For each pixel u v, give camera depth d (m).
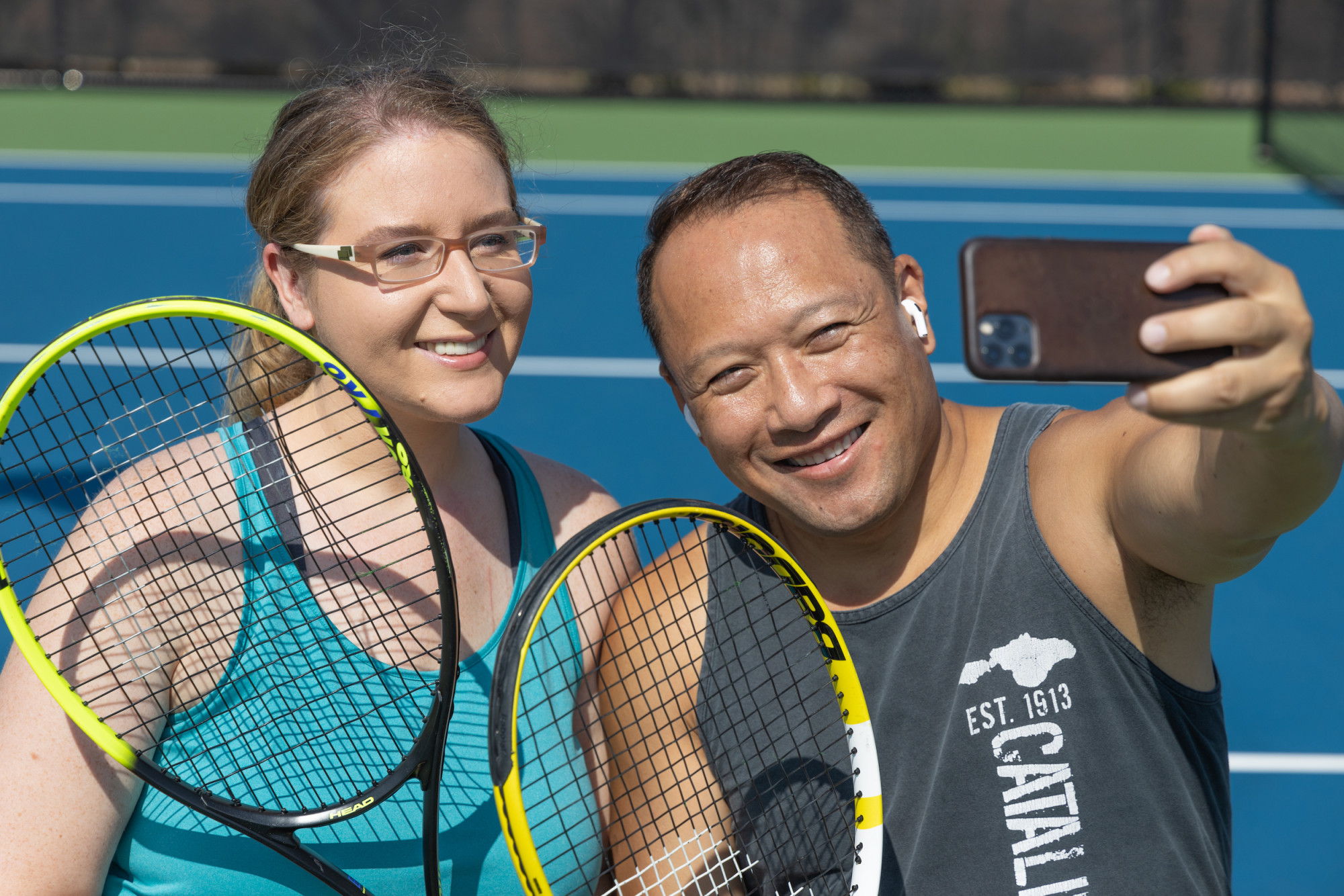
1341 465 1.30
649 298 1.74
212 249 9.77
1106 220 11.24
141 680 1.63
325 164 1.65
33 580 4.00
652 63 16.09
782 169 1.66
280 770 1.69
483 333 1.72
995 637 1.62
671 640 1.80
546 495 1.95
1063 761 1.58
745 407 1.61
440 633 1.77
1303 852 3.33
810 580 1.64
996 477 1.69
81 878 1.61
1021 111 15.88
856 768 1.63
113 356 6.95
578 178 12.73
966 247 1.17
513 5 15.94
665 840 1.82
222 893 1.67
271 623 1.68
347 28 15.90
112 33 15.86
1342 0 15.56
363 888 1.66
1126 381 1.18
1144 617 1.57
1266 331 1.11
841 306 1.56
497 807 1.67
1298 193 12.31
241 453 1.72
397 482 1.79
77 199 11.23
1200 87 15.89
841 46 16.06
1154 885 1.55
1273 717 3.98
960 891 1.60
